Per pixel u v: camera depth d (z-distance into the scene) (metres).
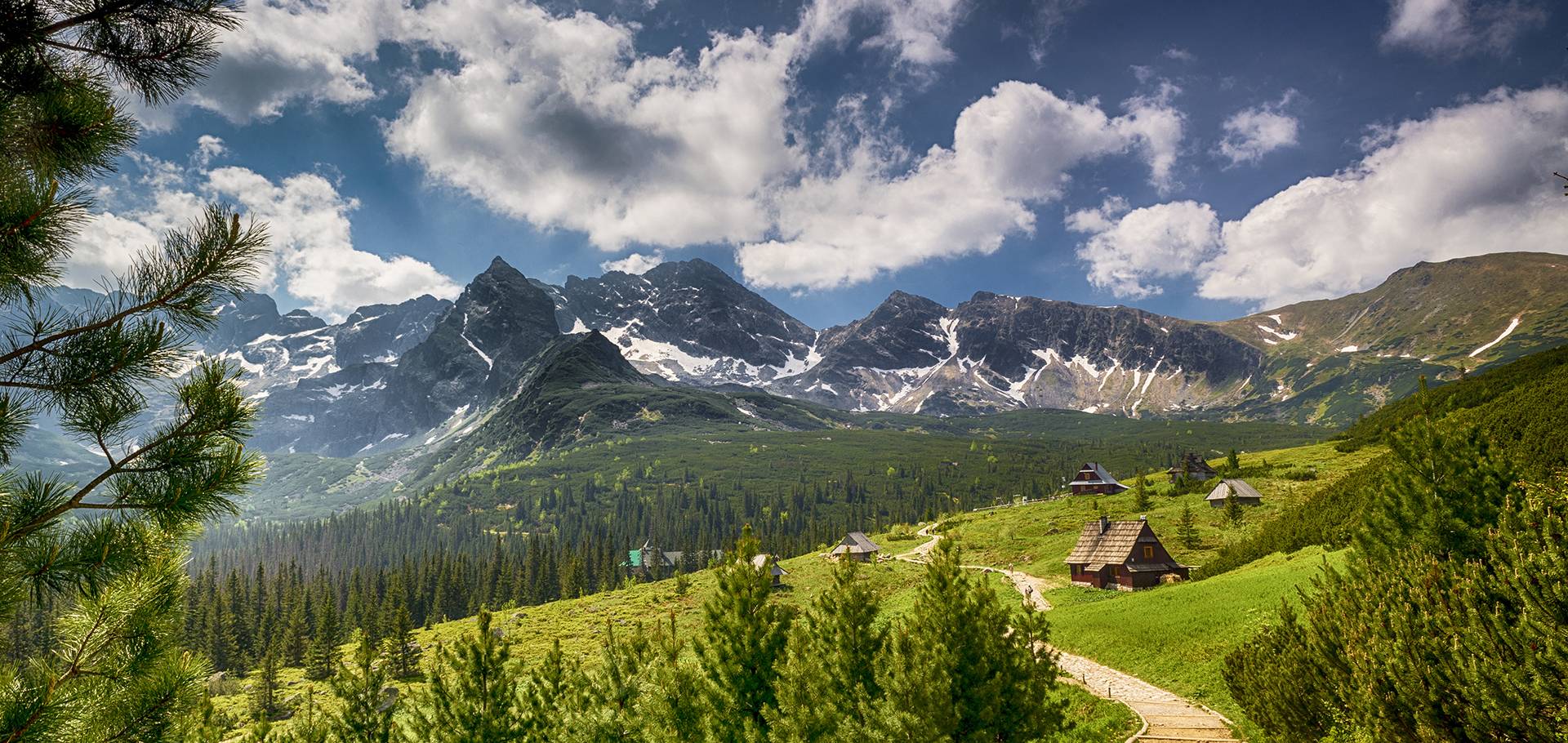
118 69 9.33
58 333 7.59
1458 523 23.48
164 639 9.55
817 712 19.91
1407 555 20.67
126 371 7.84
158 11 8.99
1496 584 16.55
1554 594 14.88
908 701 20.30
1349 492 64.75
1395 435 25.89
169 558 9.59
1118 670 43.47
